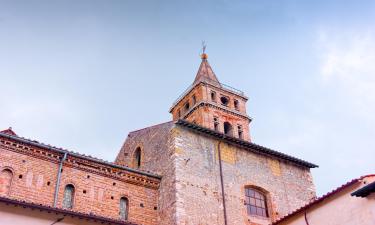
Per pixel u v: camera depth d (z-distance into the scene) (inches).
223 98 2103.8
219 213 1047.6
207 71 2267.5
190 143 1119.6
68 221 778.2
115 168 1048.2
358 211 731.4
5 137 918.4
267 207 1164.5
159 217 1042.1
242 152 1206.3
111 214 992.2
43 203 912.3
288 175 1261.1
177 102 2215.8
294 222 868.0
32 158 946.1
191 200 1019.9
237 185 1127.6
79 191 973.8
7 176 900.0
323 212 804.0
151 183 1090.1
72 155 994.7
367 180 727.1
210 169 1107.3
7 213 727.7
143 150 1272.1
